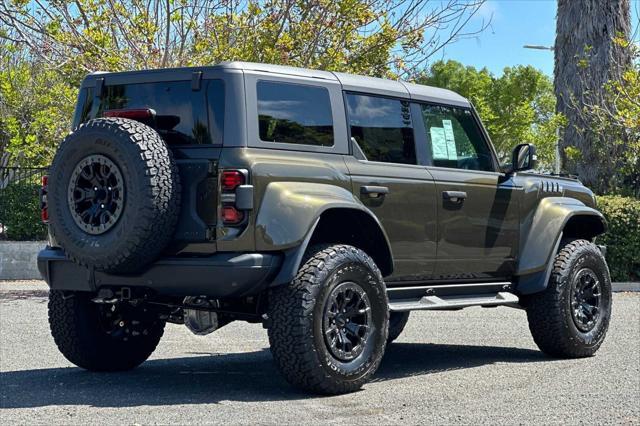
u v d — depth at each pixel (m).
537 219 8.88
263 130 6.78
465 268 8.23
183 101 6.88
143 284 6.73
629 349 9.62
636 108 18.69
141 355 8.10
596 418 6.24
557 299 8.82
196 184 6.63
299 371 6.62
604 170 20.17
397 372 8.10
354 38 17.05
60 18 16.31
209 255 6.57
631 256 16.98
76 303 7.66
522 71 34.94
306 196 6.75
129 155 6.43
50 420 5.93
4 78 21.67
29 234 17.78
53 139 17.91
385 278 7.59
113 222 6.48
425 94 8.17
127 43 16.52
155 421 5.90
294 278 6.66
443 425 5.93
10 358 8.79
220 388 7.16
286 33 16.44
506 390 7.20
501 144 35.56
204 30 16.53
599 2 20.05
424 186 7.80
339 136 7.28
